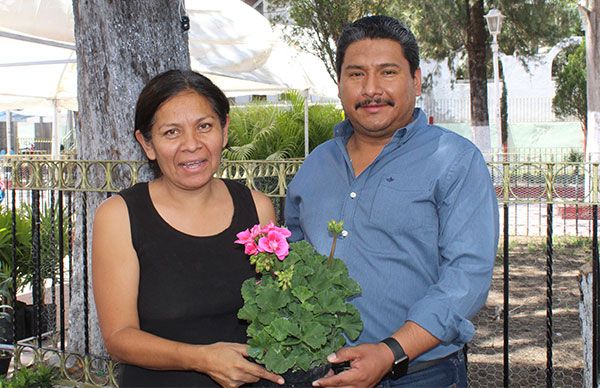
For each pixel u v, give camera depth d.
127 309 2.14
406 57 2.29
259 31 7.75
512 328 6.59
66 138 17.73
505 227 3.28
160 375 2.18
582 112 24.59
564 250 10.48
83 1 4.23
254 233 1.96
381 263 2.26
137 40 4.21
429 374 2.25
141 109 2.18
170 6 4.33
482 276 2.11
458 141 2.25
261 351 1.87
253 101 14.24
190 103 2.15
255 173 3.78
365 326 2.28
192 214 2.25
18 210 6.90
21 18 6.05
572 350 5.83
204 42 7.54
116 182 4.17
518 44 19.69
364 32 2.28
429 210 2.23
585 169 3.52
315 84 10.40
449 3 17.88
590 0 14.62
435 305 2.04
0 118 28.14
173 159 2.16
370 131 2.32
